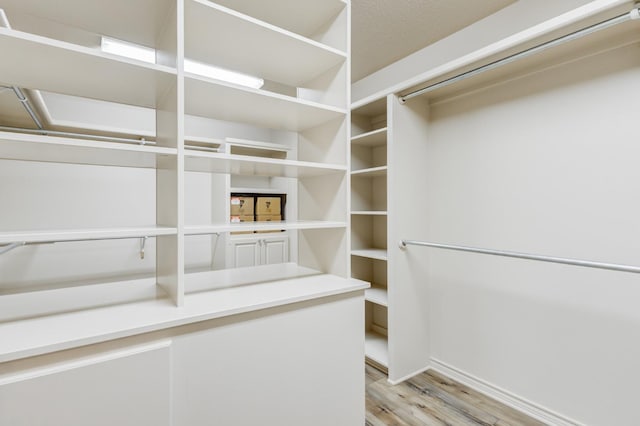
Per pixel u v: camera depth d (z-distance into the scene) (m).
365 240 2.63
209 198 3.12
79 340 0.75
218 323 0.96
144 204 2.81
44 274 2.43
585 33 1.25
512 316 1.76
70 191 2.53
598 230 1.45
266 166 1.29
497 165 1.83
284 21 1.51
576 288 1.52
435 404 1.79
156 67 0.95
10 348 0.69
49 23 1.78
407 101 2.08
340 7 1.42
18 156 1.02
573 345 1.53
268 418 1.07
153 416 0.84
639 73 1.34
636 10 1.11
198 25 1.12
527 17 1.79
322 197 1.56
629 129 1.37
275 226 1.21
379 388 1.95
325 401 1.22
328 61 1.44
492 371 1.85
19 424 0.68
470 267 1.96
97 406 0.77
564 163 1.56
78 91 1.12
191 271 3.05
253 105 1.28
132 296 1.08
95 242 2.61
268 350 1.06
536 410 1.66
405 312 2.06
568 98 1.54
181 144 0.99
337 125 1.47
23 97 1.61
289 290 1.20
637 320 1.35
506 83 1.78
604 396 1.43
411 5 1.88
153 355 0.84
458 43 2.16
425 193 2.19
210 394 0.95
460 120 2.03
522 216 1.72
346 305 1.28
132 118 2.86
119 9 1.04
